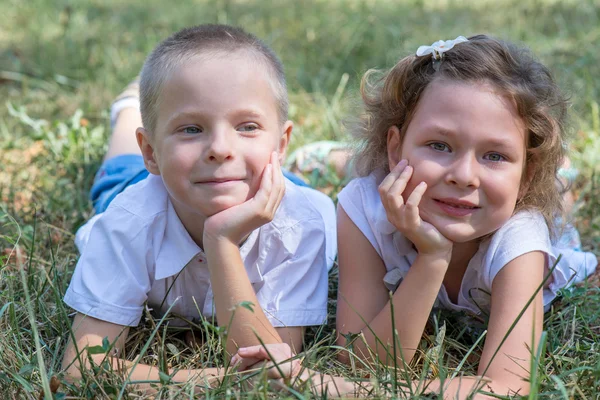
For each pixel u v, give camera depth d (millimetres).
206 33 2312
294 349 2336
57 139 4199
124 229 2385
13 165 3938
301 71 5371
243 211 2209
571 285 2660
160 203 2416
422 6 7801
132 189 2488
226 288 2211
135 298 2375
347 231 2564
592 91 4703
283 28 6812
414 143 2283
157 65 2285
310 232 2486
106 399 2018
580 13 7016
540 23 6762
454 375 2180
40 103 4945
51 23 7090
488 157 2229
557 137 2416
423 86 2297
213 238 2225
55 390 2023
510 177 2234
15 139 4293
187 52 2221
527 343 2234
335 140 4250
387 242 2504
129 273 2361
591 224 3352
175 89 2199
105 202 3318
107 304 2332
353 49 5859
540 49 5855
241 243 2410
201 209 2236
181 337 2574
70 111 4785
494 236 2404
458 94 2215
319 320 2461
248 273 2439
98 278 2369
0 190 3510
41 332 2486
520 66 2301
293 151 4133
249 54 2266
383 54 5676
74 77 5410
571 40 6145
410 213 2229
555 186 2539
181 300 2516
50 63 5621
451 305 2598
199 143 2197
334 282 2924
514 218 2428
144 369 2197
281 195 2271
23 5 7582
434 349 2242
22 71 5469
